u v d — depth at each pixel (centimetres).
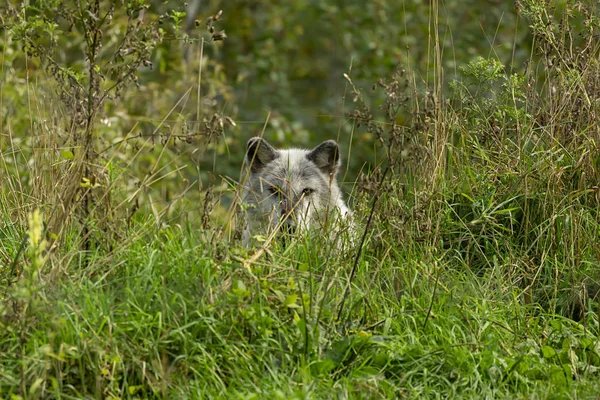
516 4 1166
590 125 1107
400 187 1095
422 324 905
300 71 3216
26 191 1213
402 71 1070
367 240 998
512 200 1097
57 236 866
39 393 749
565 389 801
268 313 862
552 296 1018
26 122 1619
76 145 1027
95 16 930
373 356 838
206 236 925
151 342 802
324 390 787
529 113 1196
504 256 1066
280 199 1285
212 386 786
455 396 791
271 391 771
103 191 1005
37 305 793
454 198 1124
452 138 1145
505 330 920
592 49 1180
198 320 825
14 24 1009
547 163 1092
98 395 755
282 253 983
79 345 782
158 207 1374
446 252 1045
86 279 864
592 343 877
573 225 1043
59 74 1042
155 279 861
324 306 881
